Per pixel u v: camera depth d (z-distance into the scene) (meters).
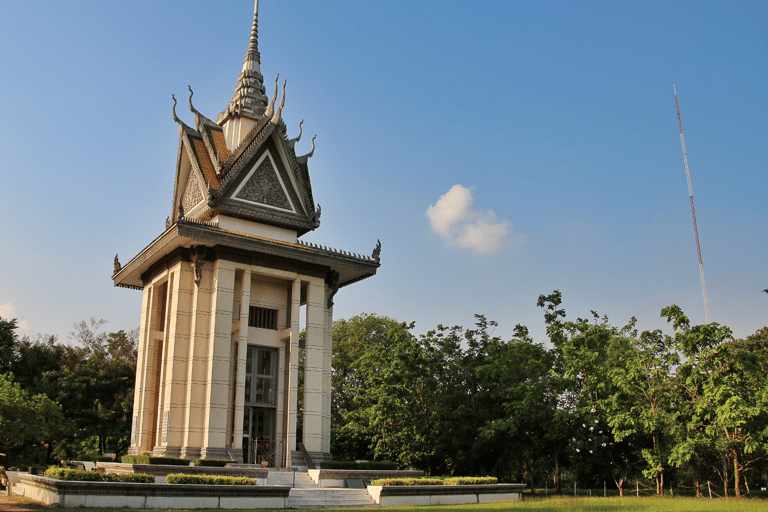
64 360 61.59
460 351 52.94
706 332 40.38
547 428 45.47
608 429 45.88
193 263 39.25
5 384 45.81
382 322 76.81
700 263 50.69
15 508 24.05
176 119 45.91
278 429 40.75
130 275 45.66
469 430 48.69
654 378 42.81
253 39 50.00
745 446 37.97
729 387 38.75
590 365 46.88
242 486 27.97
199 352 38.00
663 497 39.12
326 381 43.44
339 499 31.92
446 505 32.56
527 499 38.75
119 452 61.66
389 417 50.59
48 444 61.19
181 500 26.09
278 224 44.03
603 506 29.30
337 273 45.28
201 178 42.91
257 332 41.91
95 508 23.91
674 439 42.12
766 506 29.25
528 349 48.66
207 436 36.34
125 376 61.19
